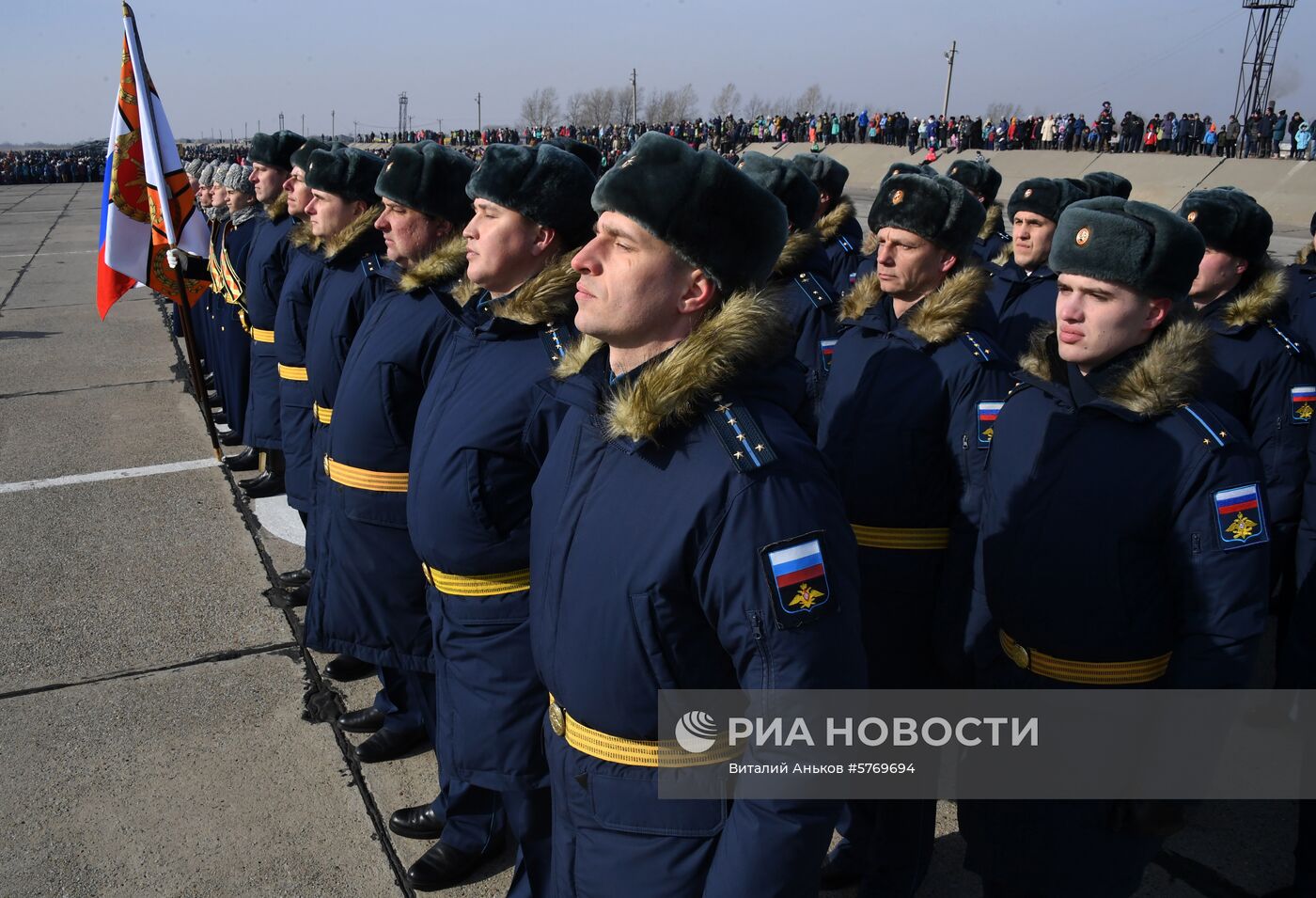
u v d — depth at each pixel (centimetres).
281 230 475
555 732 166
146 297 1206
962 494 233
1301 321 384
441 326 268
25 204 2836
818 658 135
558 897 169
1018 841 202
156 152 505
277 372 492
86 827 277
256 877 260
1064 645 188
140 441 631
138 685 349
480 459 214
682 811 151
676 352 142
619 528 144
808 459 141
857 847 257
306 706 339
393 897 254
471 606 221
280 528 488
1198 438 175
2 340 938
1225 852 271
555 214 229
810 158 507
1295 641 271
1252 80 3575
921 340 244
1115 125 3027
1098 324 182
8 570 438
